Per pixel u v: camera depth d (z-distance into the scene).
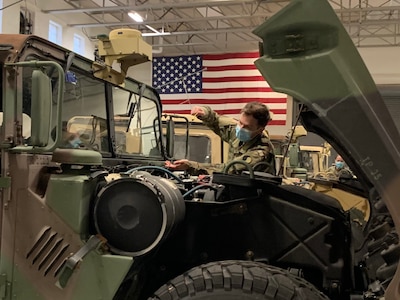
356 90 1.78
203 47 16.06
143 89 4.24
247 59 15.11
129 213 2.22
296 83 1.84
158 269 2.57
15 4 10.86
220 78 15.29
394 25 14.55
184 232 2.50
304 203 2.43
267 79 1.88
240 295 2.09
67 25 13.21
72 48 13.47
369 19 13.95
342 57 1.78
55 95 2.78
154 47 15.90
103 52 3.38
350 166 2.34
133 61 3.48
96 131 3.40
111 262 2.19
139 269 2.38
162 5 11.92
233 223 2.46
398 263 1.80
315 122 2.30
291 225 2.41
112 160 3.44
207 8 12.99
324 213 2.42
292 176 8.84
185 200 2.56
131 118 4.01
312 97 1.82
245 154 3.18
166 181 2.45
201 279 2.13
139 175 2.32
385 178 1.78
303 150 11.80
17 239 2.28
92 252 2.21
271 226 2.43
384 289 1.91
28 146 2.26
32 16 11.90
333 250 2.37
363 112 1.78
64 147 2.90
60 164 2.37
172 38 16.11
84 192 2.25
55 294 2.24
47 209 2.26
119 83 3.56
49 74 2.72
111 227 2.24
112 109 3.63
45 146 2.14
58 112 2.15
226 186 2.58
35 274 2.26
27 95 2.38
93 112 3.36
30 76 2.42
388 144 1.78
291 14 1.82
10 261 2.29
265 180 2.53
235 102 15.06
